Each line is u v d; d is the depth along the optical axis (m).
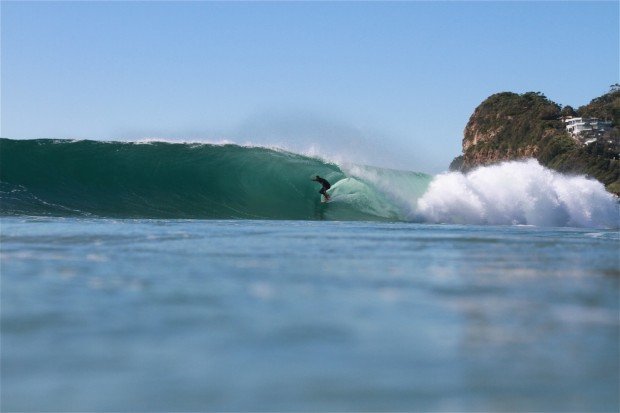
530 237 28.59
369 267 15.72
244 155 55.62
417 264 16.62
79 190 50.19
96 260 16.19
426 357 7.71
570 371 7.26
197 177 53.59
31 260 16.02
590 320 9.77
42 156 51.56
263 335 8.61
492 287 12.85
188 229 28.53
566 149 182.88
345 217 53.53
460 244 23.34
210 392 6.55
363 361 7.54
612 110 199.00
